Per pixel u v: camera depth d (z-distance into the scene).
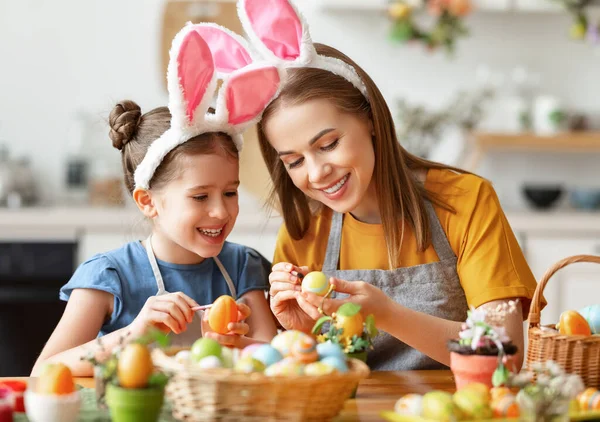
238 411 1.02
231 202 1.54
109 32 3.78
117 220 3.28
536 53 3.83
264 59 1.54
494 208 1.63
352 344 1.24
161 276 1.64
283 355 1.11
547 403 1.00
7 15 3.76
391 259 1.62
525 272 1.59
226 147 1.51
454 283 1.63
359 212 1.68
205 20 3.77
